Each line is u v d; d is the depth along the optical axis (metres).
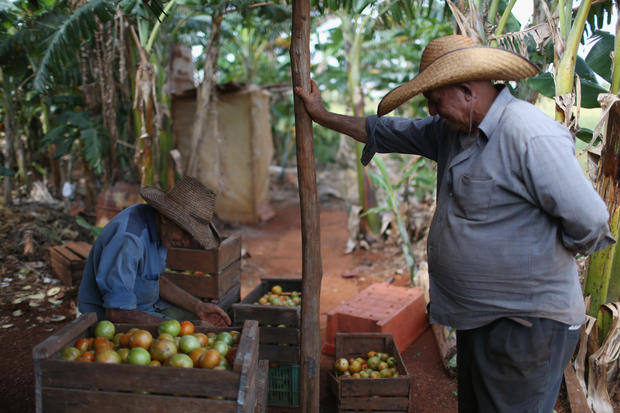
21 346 3.36
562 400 2.95
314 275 2.11
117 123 5.59
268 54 10.79
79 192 7.34
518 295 1.68
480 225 1.69
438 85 1.66
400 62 8.30
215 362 1.65
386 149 2.22
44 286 4.35
